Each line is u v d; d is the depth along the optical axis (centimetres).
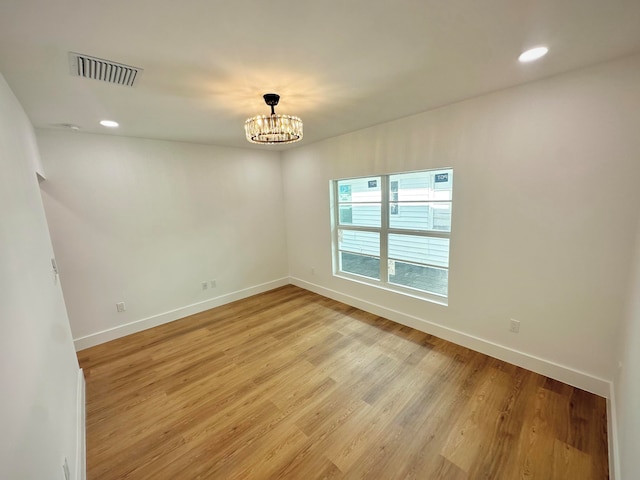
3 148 128
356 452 175
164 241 365
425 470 162
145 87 189
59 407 145
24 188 158
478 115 241
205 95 207
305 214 451
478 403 209
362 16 123
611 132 183
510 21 130
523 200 226
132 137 332
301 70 174
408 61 168
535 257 227
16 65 149
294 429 194
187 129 302
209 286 412
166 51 146
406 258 338
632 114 175
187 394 233
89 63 154
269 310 400
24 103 199
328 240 421
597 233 197
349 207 397
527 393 216
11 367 88
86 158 304
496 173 238
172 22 121
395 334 317
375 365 261
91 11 111
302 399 222
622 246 188
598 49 161
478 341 272
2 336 84
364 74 183
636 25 135
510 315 247
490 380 233
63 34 126
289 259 505
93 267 316
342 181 401
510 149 227
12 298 101
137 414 212
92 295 318
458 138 256
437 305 302
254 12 116
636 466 111
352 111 263
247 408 215
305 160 430
